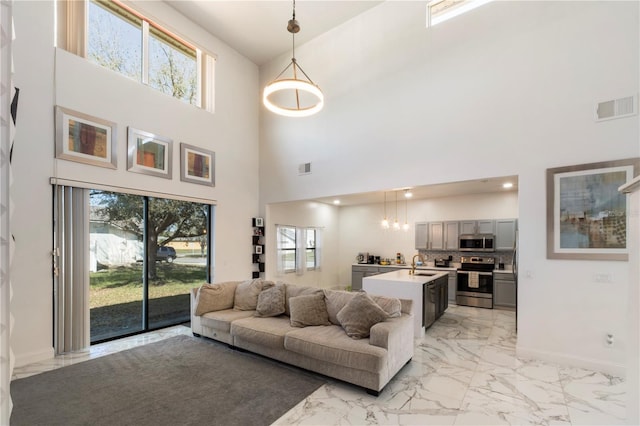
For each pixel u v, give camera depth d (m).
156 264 5.01
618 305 3.23
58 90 3.85
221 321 3.94
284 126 6.51
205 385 2.96
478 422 2.39
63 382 3.02
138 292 4.77
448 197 7.12
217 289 4.45
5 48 0.58
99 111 4.25
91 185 4.11
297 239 7.55
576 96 3.51
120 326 4.54
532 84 3.78
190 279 5.55
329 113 5.82
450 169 4.39
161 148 5.01
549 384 2.99
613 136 3.29
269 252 6.79
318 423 2.38
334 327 3.49
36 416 2.46
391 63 5.05
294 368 3.34
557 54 3.64
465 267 6.66
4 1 0.58
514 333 4.60
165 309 5.09
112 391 2.85
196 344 4.10
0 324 0.54
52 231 3.74
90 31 4.33
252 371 3.26
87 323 3.98
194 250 5.66
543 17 3.74
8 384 0.55
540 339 3.61
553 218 3.57
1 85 0.57
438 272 6.08
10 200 0.58
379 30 5.20
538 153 3.71
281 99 6.58
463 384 3.00
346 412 2.52
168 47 5.36
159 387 2.92
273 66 6.77
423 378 3.12
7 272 0.56
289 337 3.24
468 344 4.13
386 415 2.48
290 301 3.77
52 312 3.70
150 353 3.78
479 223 6.62
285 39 6.12
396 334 3.05
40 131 3.68
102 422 2.39
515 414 2.50
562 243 3.52
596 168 3.36
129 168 4.56
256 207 6.79
